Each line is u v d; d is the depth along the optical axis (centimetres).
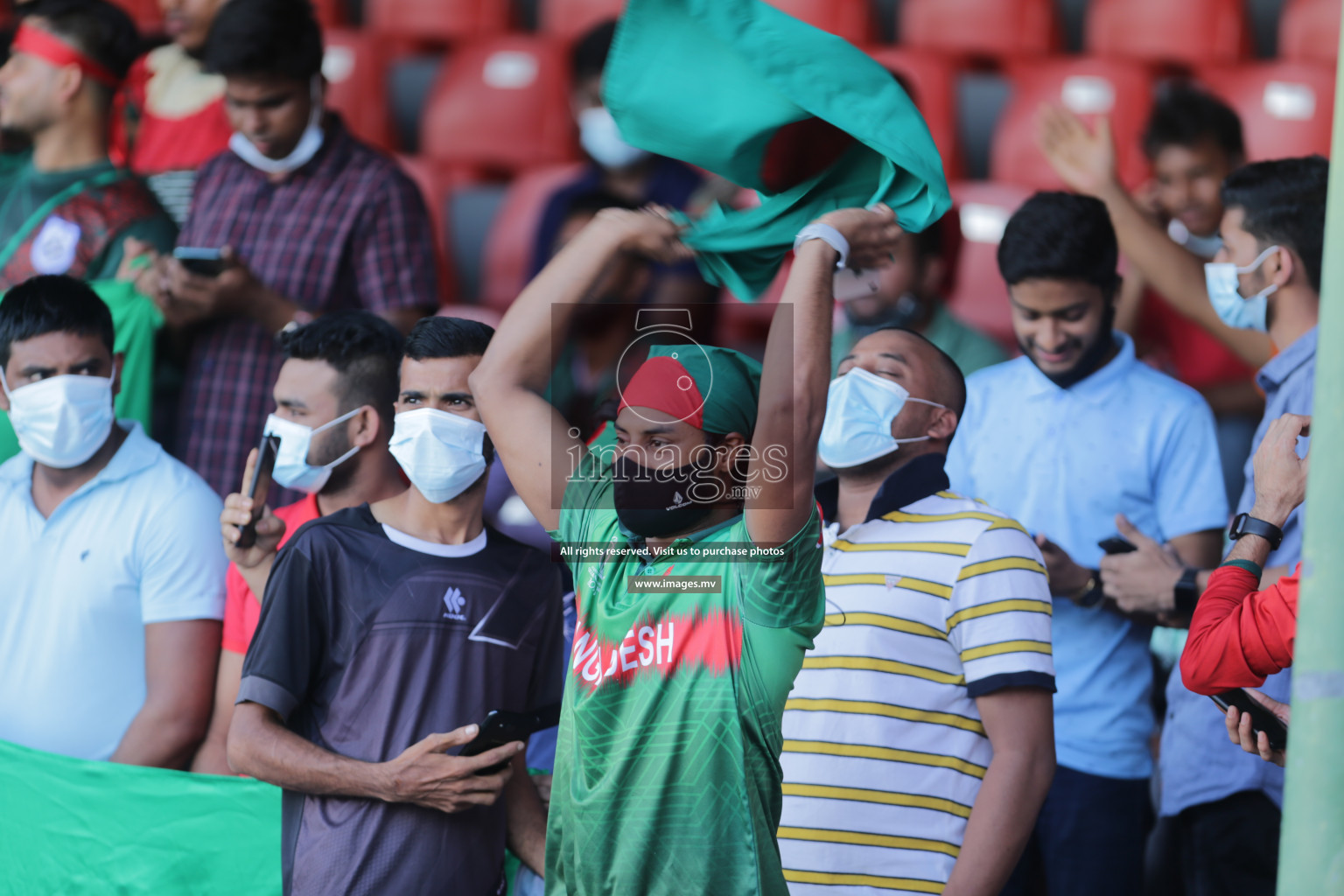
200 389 1150
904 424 831
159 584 960
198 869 876
